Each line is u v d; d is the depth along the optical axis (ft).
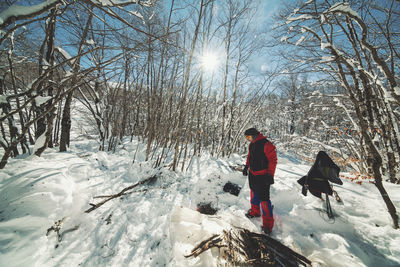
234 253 5.37
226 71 18.67
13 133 8.73
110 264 4.92
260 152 6.98
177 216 6.86
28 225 4.75
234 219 7.22
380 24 11.12
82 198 7.05
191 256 5.18
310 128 32.07
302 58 12.44
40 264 4.30
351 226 6.36
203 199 9.06
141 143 18.97
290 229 6.65
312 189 7.60
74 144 16.38
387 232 5.90
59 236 5.22
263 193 6.63
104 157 12.44
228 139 20.10
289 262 5.10
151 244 5.67
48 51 10.89
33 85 6.44
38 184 5.91
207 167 13.91
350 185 9.73
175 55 14.56
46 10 4.97
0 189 5.54
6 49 8.77
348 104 16.80
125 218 6.71
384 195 6.10
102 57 14.66
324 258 5.05
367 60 10.63
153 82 15.23
